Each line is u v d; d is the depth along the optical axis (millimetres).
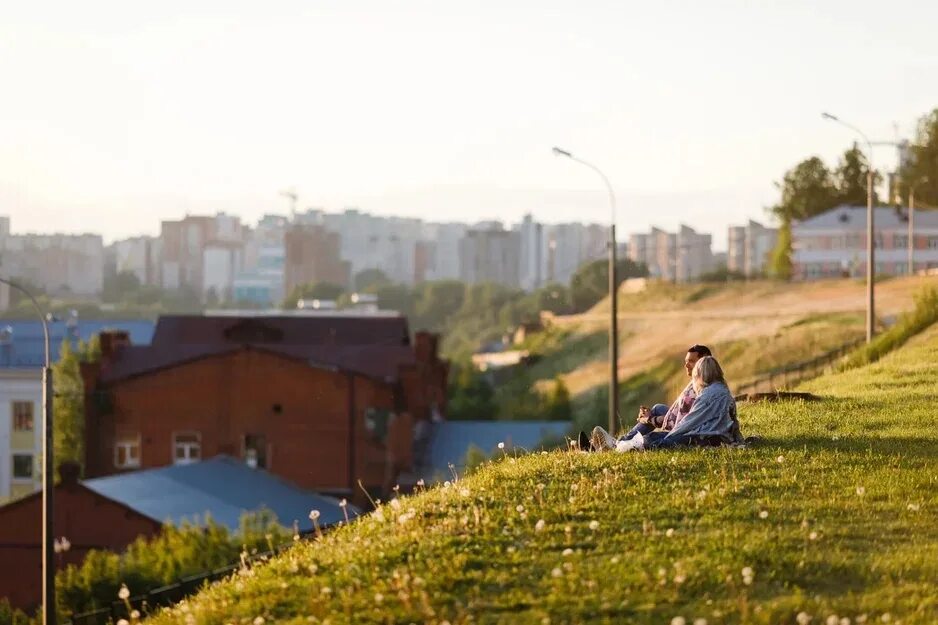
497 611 13867
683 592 13938
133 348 91188
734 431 22500
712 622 13031
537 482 19422
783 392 30812
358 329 98938
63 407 91938
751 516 16906
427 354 97688
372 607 14289
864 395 31281
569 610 13633
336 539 17781
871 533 15945
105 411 88500
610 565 14867
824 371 50781
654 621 13234
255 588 15750
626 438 22891
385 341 98562
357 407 86500
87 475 88312
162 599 40688
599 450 22344
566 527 16312
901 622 12789
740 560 14734
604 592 13961
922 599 13469
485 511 17562
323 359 88500
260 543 47938
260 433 87312
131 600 39594
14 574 60062
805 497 17875
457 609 13922
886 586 13945
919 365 37594
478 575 14922
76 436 91438
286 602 15062
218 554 47062
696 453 21219
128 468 88500
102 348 90188
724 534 15883
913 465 20266
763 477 19250
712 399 22234
